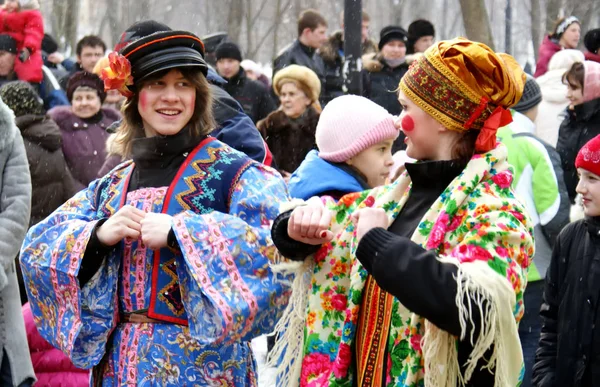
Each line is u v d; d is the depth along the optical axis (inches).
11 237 260.2
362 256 151.2
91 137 410.9
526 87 370.9
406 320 156.9
